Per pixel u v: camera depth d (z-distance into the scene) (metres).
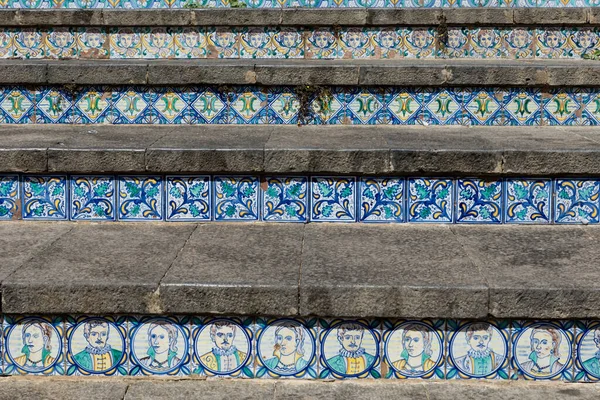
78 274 3.34
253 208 4.19
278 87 5.25
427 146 4.19
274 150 4.11
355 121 5.26
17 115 5.34
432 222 4.16
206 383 3.28
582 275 3.32
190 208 4.20
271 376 3.31
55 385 3.26
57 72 5.24
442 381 3.28
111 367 3.33
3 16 6.25
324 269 3.41
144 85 5.28
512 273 3.35
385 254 3.64
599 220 4.12
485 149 4.08
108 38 6.31
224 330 3.30
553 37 6.13
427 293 3.18
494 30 6.16
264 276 3.32
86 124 5.32
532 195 4.11
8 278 3.27
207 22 6.23
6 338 3.32
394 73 5.14
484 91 5.20
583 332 3.23
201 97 5.29
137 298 3.23
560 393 3.18
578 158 4.04
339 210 4.18
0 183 4.20
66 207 4.21
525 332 3.25
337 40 6.23
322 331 3.28
